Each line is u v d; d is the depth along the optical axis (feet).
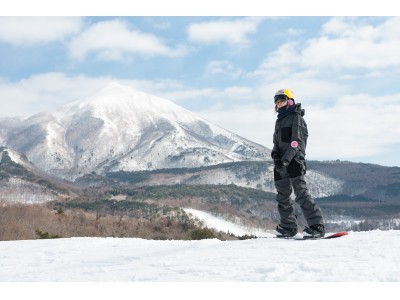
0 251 24.94
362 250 14.97
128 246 26.20
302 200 19.44
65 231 122.72
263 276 12.09
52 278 14.39
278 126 20.34
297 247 16.55
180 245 25.09
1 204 141.49
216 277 12.35
